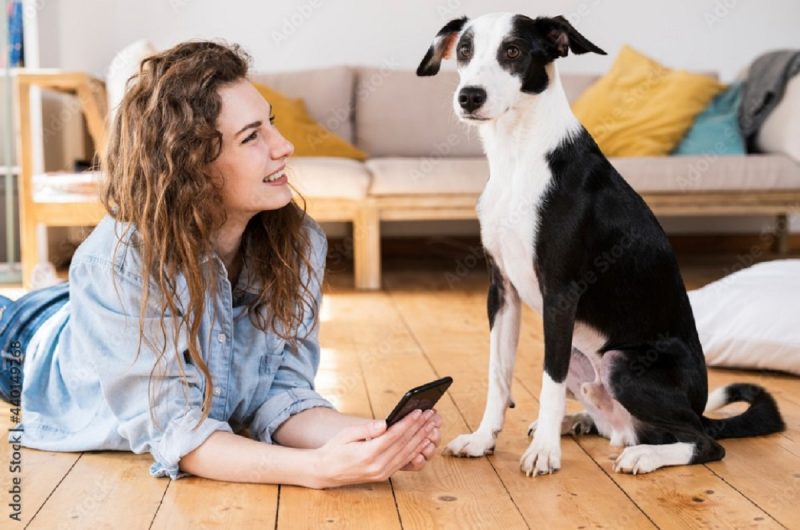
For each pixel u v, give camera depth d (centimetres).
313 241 190
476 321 333
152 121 160
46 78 385
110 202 187
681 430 181
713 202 411
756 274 275
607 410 190
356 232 403
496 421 187
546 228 177
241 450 164
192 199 160
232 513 153
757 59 458
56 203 388
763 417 196
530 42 176
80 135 478
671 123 437
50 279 392
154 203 161
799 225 515
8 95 427
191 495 161
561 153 178
